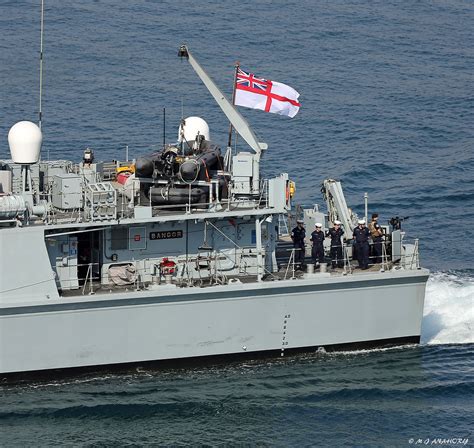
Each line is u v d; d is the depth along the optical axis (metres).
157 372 89.81
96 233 90.50
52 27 194.62
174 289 88.00
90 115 156.25
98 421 83.62
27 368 86.88
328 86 175.38
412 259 94.56
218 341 90.25
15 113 154.88
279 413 85.00
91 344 87.62
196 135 95.06
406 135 156.25
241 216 91.69
